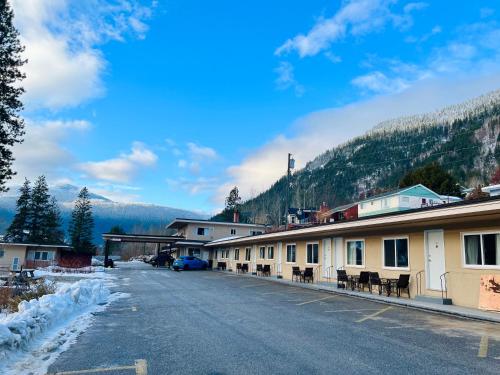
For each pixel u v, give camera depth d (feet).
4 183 76.28
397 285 48.01
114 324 30.19
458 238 42.14
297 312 36.91
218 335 26.27
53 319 28.96
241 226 167.43
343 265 62.80
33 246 132.05
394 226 50.01
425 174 163.94
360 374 18.10
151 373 18.19
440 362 20.11
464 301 40.34
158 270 124.67
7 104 76.13
